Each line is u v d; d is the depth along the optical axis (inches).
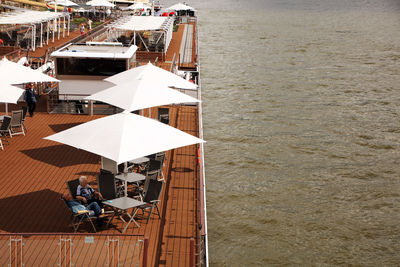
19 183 628.1
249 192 848.3
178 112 1013.8
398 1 6555.1
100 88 991.6
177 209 572.4
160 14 2573.8
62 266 412.2
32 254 410.9
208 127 1203.2
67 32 1923.0
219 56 2242.9
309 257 665.6
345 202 827.4
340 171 957.8
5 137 794.8
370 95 1587.1
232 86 1660.9
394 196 855.1
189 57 1620.3
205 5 5413.4
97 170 687.1
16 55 1315.2
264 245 688.4
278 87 1665.8
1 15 1540.4
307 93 1596.9
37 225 519.8
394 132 1207.6
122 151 486.3
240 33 3056.1
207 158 997.2
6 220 528.1
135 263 417.4
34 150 753.0
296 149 1069.8
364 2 6343.5
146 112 997.2
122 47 1092.5
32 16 1555.1
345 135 1175.6
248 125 1230.9
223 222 745.6
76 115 960.9
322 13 4626.0
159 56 1510.8
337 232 731.4
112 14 2716.5
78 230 511.8
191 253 415.8
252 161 992.2
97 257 414.3
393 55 2368.4
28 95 915.4
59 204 573.9
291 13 4564.5
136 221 537.3
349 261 660.7
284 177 919.0
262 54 2322.8
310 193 856.3
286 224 746.8
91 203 507.5
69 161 715.4
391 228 748.0
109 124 525.0
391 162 1014.4
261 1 6245.1
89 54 975.6
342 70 1993.1
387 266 652.7
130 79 785.6
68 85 983.6
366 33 3149.6
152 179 550.3
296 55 2320.4
